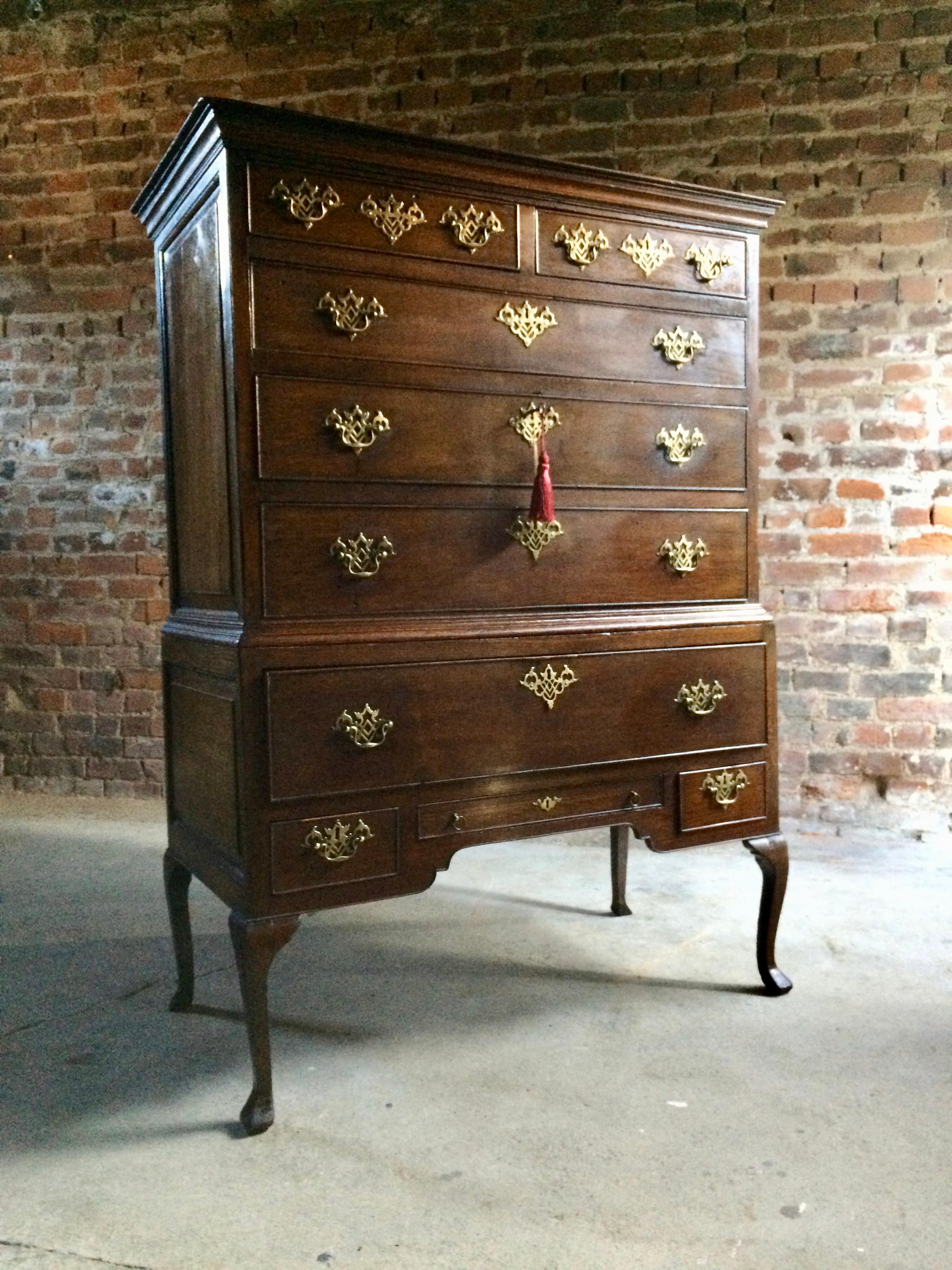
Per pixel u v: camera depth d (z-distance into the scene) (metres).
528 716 2.03
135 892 2.97
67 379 3.82
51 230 3.79
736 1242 1.47
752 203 2.23
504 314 1.98
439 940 2.61
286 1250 1.46
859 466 3.33
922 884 2.95
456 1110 1.82
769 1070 1.94
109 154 3.74
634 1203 1.55
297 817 1.82
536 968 2.43
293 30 3.58
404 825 1.92
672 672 2.19
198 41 3.65
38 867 3.19
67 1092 1.90
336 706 1.84
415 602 1.93
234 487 1.79
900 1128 1.74
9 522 3.90
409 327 1.90
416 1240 1.48
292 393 1.80
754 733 2.30
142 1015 2.21
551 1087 1.89
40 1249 1.47
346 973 2.41
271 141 1.75
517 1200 1.57
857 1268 1.41
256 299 1.76
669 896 2.91
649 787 2.19
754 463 2.31
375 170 1.84
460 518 1.96
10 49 3.77
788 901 2.83
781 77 3.30
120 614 3.86
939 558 3.30
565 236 2.04
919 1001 2.23
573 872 3.14
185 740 2.12
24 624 3.93
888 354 3.29
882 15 3.23
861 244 3.29
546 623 2.05
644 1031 2.11
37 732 3.96
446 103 3.48
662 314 2.17
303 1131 1.76
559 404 2.05
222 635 1.85
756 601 2.33
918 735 3.35
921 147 3.24
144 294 3.74
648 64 3.37
